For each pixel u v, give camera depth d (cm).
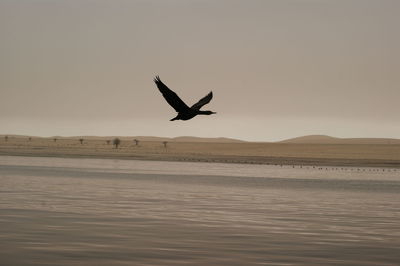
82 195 5284
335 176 10350
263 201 5166
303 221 3750
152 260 2442
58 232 3081
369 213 4309
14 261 2373
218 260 2467
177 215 3934
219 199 5269
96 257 2480
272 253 2636
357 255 2622
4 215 3712
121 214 3909
